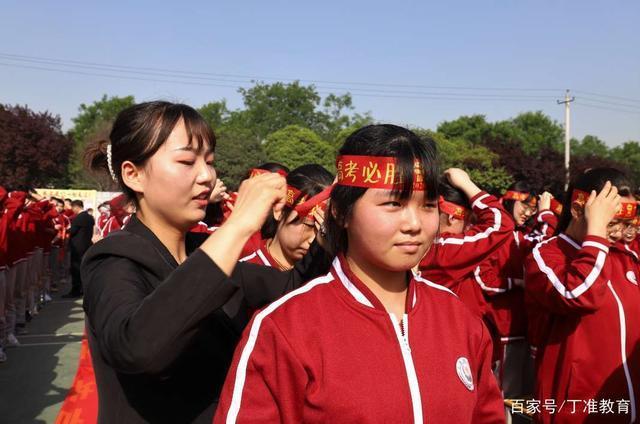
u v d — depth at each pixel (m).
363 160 1.44
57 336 7.91
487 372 1.60
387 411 1.36
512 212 5.07
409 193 1.41
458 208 3.20
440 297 1.62
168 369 1.45
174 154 1.57
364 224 1.44
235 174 33.34
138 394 1.51
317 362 1.39
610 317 2.75
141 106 1.62
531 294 2.92
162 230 1.67
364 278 1.51
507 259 3.53
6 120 30.77
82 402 4.54
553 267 2.80
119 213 1.82
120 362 1.29
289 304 1.47
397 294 1.54
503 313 3.59
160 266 1.55
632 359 2.76
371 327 1.45
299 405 1.38
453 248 3.12
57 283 12.41
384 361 1.41
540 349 3.01
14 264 7.20
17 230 7.34
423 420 1.38
